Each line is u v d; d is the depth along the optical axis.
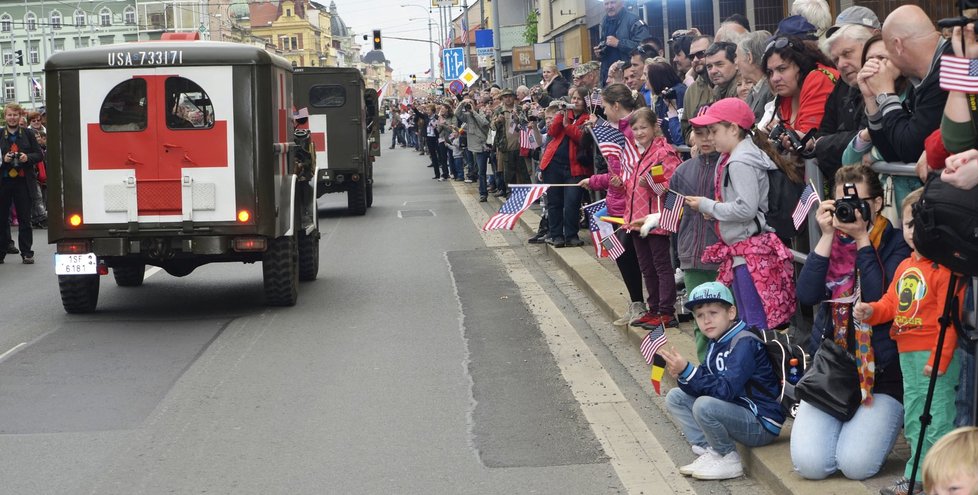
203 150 11.37
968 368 4.74
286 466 6.45
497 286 12.85
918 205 4.49
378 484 6.08
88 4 110.25
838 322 5.47
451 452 6.62
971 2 4.36
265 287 11.80
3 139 16.25
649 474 6.08
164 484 6.20
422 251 16.44
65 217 11.40
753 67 7.88
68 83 11.34
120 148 11.35
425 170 37.94
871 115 5.34
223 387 8.41
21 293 13.53
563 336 9.82
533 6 55.56
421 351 9.46
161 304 12.41
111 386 8.53
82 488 6.17
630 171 8.91
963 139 4.50
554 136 14.45
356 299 12.32
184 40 11.85
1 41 110.25
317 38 195.88
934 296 4.84
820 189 6.46
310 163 13.69
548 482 6.02
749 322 6.54
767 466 5.63
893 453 5.66
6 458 6.76
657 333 5.98
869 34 6.09
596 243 9.29
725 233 6.64
